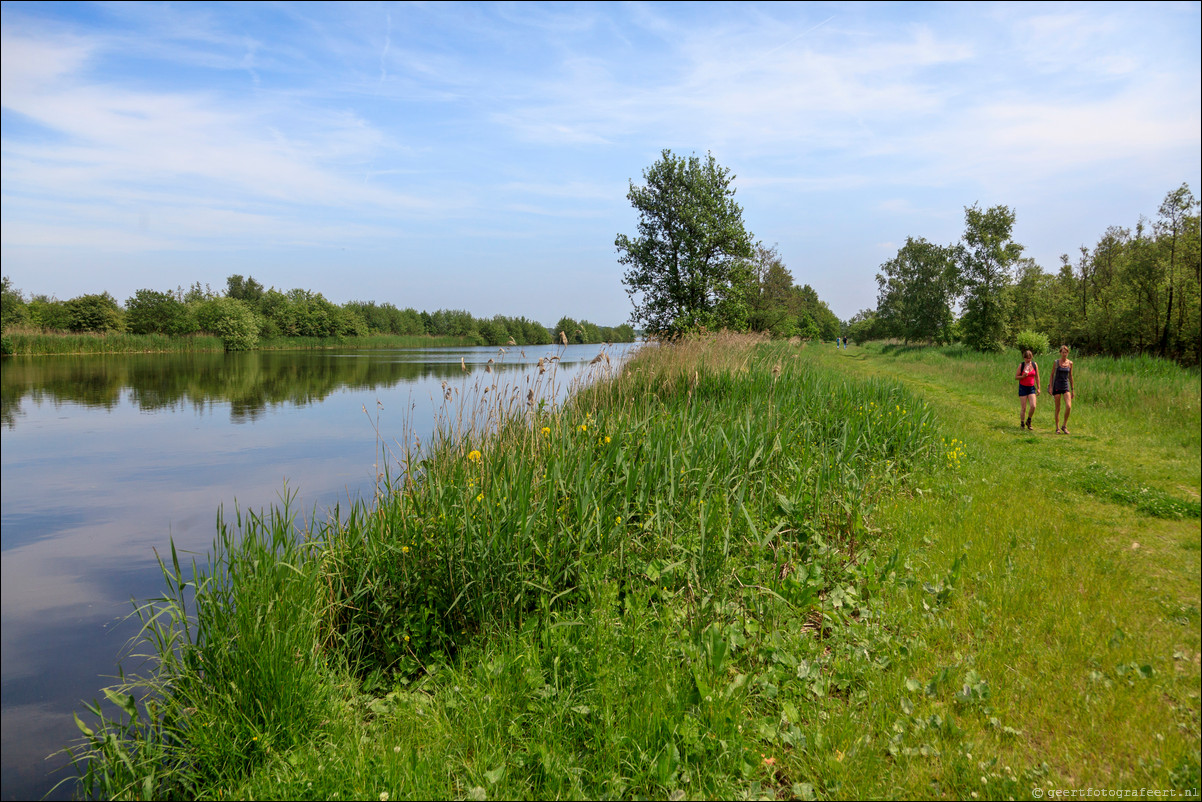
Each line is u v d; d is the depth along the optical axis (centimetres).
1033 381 1186
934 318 4884
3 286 4906
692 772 317
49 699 443
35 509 942
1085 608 467
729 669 394
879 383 1216
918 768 320
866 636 440
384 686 430
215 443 1458
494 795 309
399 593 472
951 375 2333
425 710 382
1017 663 406
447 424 648
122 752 346
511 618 457
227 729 354
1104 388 1261
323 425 1720
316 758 340
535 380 704
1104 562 544
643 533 549
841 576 533
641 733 337
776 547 567
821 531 611
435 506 515
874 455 849
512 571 474
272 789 317
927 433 939
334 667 437
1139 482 770
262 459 1287
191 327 6247
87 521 880
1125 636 427
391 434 1564
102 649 516
